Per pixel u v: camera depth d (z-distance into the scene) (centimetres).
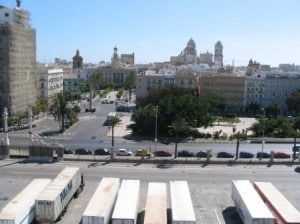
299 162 9800
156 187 6406
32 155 9531
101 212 5272
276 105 19462
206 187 7869
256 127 14025
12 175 8281
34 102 18338
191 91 19712
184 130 12500
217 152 11262
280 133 13738
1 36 15512
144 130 13762
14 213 5181
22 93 16912
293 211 5562
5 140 9600
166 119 13612
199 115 13762
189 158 9869
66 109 14912
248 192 6228
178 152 10694
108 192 6019
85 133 14062
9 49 15588
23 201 5594
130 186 6356
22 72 16862
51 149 9488
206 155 10131
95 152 10231
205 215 6469
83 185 7512
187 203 5684
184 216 5231
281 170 9244
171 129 13562
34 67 18375
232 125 16438
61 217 6112
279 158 10231
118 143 12412
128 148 11656
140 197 7125
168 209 6322
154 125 13612
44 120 16962
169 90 16900
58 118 15125
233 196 6638
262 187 6506
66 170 7056
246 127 15912
